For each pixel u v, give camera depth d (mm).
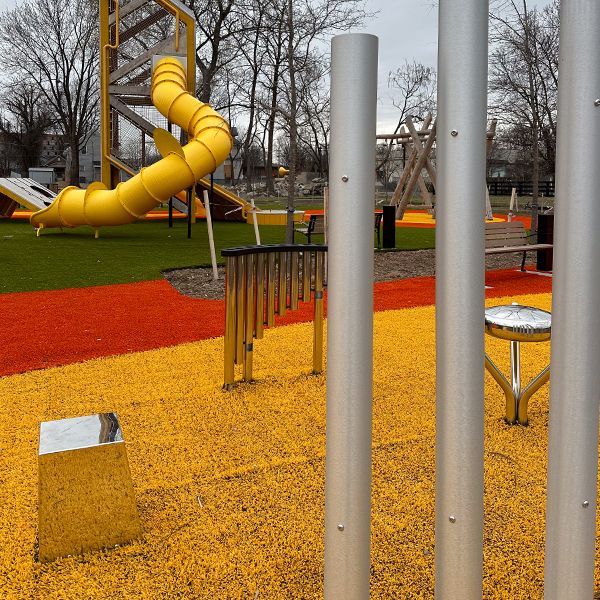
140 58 19984
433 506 3025
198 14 31094
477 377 1522
